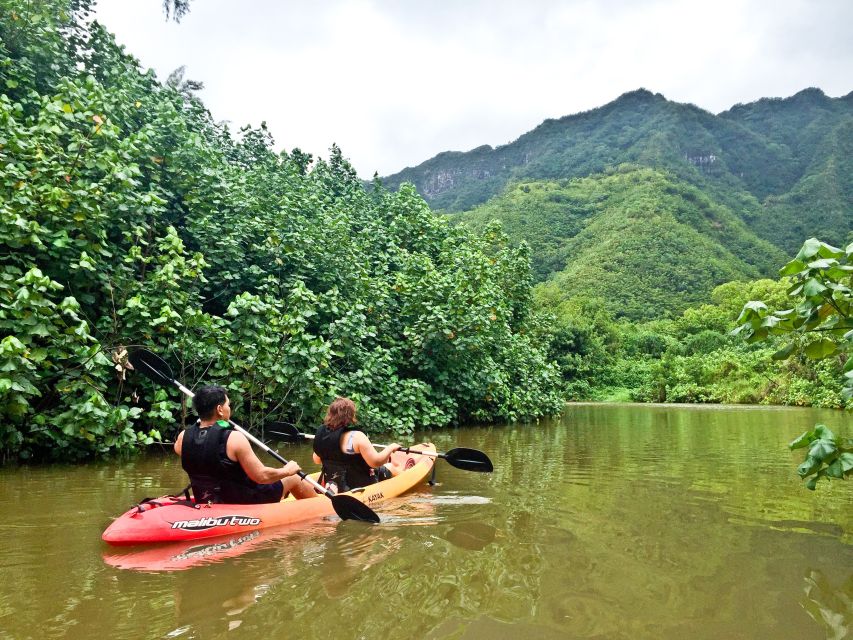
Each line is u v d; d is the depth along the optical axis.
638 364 32.09
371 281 10.49
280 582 2.60
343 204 13.71
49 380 6.11
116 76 9.86
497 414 11.90
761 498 4.38
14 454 6.02
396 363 10.60
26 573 2.72
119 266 6.80
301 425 8.21
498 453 7.23
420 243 14.03
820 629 2.12
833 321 3.01
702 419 14.07
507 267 15.49
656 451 7.42
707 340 34.09
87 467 5.80
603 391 30.14
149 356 5.11
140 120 9.64
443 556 2.97
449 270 12.38
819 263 2.72
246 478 3.78
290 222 10.12
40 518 3.79
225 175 10.42
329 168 16.33
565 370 30.27
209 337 7.07
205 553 3.04
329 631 2.10
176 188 8.85
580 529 3.50
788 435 9.67
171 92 11.01
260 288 8.45
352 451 4.55
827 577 2.64
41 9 8.70
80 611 2.27
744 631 2.11
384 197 16.17
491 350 12.46
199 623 2.16
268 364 7.32
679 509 4.02
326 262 10.09
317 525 3.66
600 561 2.88
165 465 5.96
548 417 14.38
